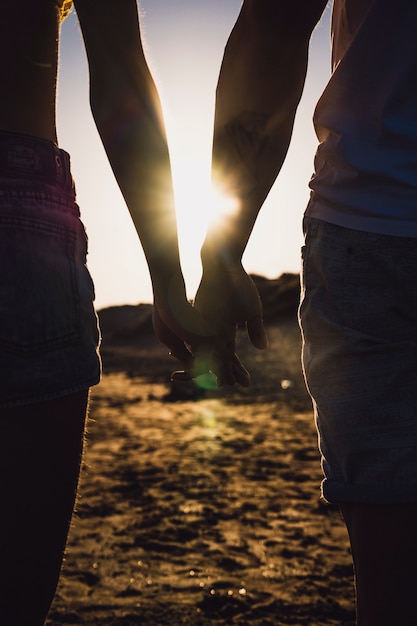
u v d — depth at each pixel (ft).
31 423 4.29
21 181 4.40
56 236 4.50
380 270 4.74
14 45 4.56
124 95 4.79
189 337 5.13
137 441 26.25
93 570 12.51
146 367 73.82
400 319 4.71
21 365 4.25
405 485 4.56
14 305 4.27
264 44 5.87
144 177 4.90
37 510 4.33
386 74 4.76
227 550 13.48
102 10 4.73
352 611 10.82
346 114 4.88
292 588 11.69
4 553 4.24
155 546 13.71
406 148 4.72
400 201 4.71
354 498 4.71
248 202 6.07
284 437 26.43
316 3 5.66
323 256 4.96
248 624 10.39
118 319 164.25
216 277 5.88
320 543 13.85
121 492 17.83
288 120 6.11
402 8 4.74
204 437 26.89
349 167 4.84
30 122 4.59
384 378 4.68
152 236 4.98
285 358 62.85
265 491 17.76
